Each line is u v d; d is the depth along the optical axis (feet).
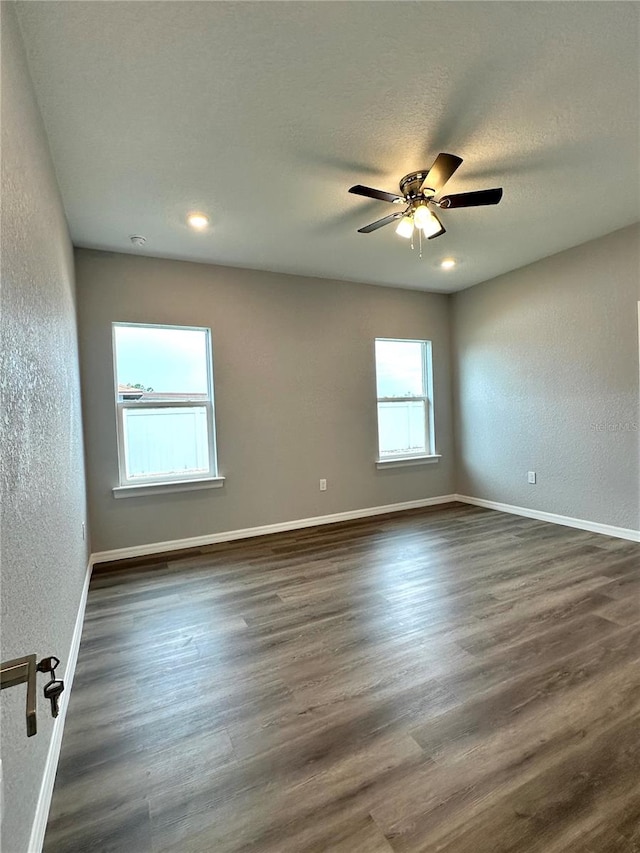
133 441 12.30
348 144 7.29
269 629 7.70
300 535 13.51
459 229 10.97
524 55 5.57
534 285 13.88
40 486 4.75
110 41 5.10
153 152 7.30
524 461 14.69
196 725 5.38
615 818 3.97
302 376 14.38
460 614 8.02
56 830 4.03
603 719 5.24
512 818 4.01
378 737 5.08
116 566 11.14
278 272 13.92
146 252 11.85
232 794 4.38
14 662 2.41
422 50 5.43
